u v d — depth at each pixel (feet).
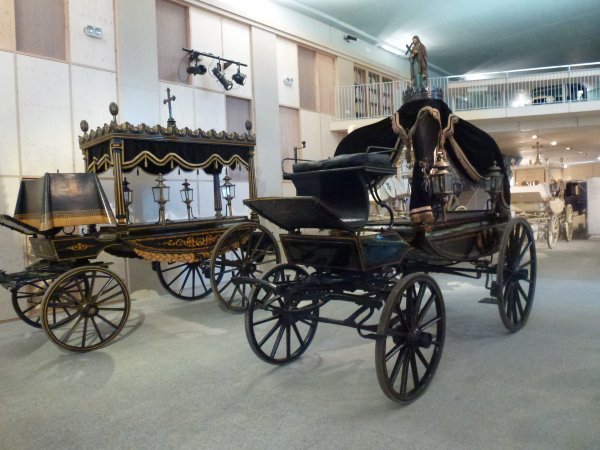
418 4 36.68
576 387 10.61
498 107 37.14
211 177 27.68
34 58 20.62
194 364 13.15
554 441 8.36
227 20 29.68
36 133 20.62
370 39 42.91
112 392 11.39
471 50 49.06
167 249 17.74
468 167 15.87
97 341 15.71
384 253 11.53
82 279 14.99
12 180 19.94
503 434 8.65
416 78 17.08
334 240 11.04
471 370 11.81
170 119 19.31
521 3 37.60
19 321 19.34
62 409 10.53
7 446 8.97
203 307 20.59
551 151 54.70
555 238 39.81
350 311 18.53
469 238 14.82
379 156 11.01
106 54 22.98
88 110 22.25
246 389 11.25
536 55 51.62
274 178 32.01
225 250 18.63
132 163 17.39
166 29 26.43
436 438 8.61
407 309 10.53
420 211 12.95
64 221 14.38
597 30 44.04
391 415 9.61
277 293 11.19
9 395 11.43
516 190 37.50
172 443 8.86
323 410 9.97
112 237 16.25
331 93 39.09
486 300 14.08
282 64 34.32
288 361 12.94
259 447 8.58
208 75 28.19
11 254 19.71
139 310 20.27
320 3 34.78
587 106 35.47
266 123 31.65
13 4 20.02
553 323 15.74
